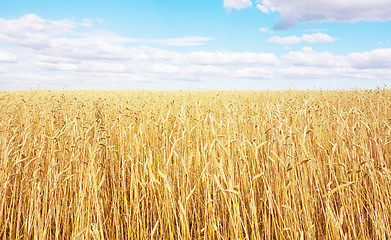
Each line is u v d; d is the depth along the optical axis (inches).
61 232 132.0
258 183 155.0
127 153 154.9
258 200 141.3
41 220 115.9
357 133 162.6
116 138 214.5
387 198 119.1
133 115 232.7
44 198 117.3
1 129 158.1
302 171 124.1
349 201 113.5
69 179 129.5
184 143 140.1
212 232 111.5
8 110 215.3
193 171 159.0
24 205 130.4
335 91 435.5
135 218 125.1
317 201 129.5
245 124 195.6
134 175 125.3
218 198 132.4
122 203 138.8
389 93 350.9
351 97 318.3
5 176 124.3
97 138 125.1
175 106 282.7
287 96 395.2
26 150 149.4
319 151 169.8
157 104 301.1
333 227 104.6
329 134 194.9
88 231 99.8
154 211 131.9
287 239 104.7
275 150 136.8
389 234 105.3
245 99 370.9
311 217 115.5
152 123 211.5
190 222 140.3
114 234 131.3
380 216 107.2
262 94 471.2
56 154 161.3
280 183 125.8
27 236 109.3
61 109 259.0
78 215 106.4
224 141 145.6
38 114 225.6
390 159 154.7
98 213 103.9
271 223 130.7
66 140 167.0
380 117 193.6
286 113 190.1
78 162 134.1
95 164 126.8
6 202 133.3
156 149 176.4
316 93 418.6
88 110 240.4
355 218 128.1
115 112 289.7
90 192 112.1
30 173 150.1
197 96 407.8
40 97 298.2
